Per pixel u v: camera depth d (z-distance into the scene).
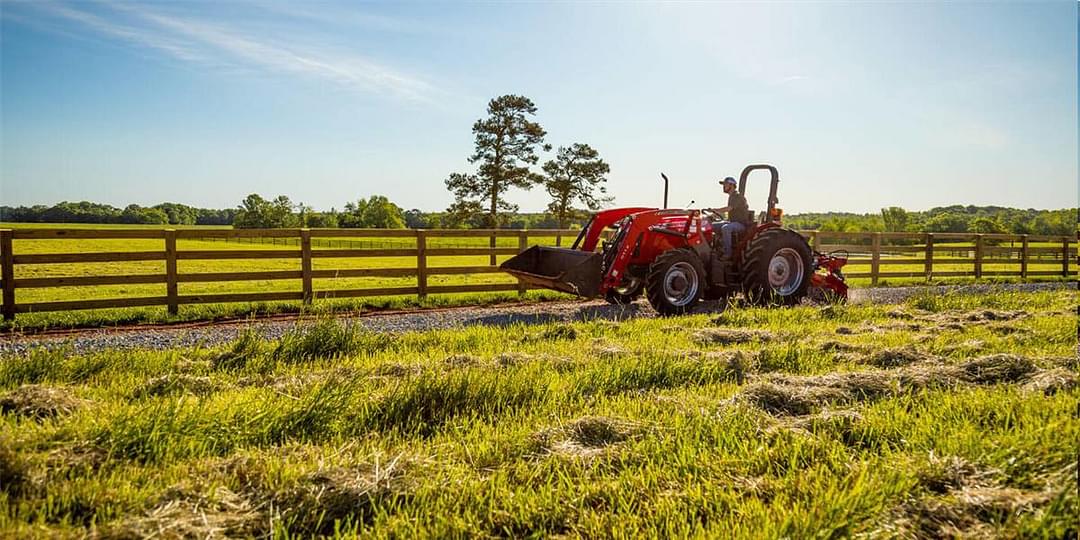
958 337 6.45
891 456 3.16
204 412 3.60
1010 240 17.38
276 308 9.88
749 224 10.29
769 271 9.95
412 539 2.49
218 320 9.17
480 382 4.27
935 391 4.28
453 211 47.12
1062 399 3.91
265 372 5.29
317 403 3.77
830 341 6.20
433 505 2.73
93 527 2.44
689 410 3.92
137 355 5.53
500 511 2.70
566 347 6.07
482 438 3.55
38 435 3.20
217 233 9.67
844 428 3.58
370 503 2.76
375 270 10.66
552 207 49.62
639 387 4.70
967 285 14.40
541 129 47.03
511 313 9.66
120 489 2.78
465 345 6.23
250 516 2.61
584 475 3.02
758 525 2.52
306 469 3.00
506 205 47.09
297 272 10.14
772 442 3.42
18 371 4.86
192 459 3.17
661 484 2.93
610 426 3.59
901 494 2.76
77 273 23.33
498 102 46.88
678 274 9.36
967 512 2.61
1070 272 18.34
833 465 3.07
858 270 18.19
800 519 2.52
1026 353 5.55
